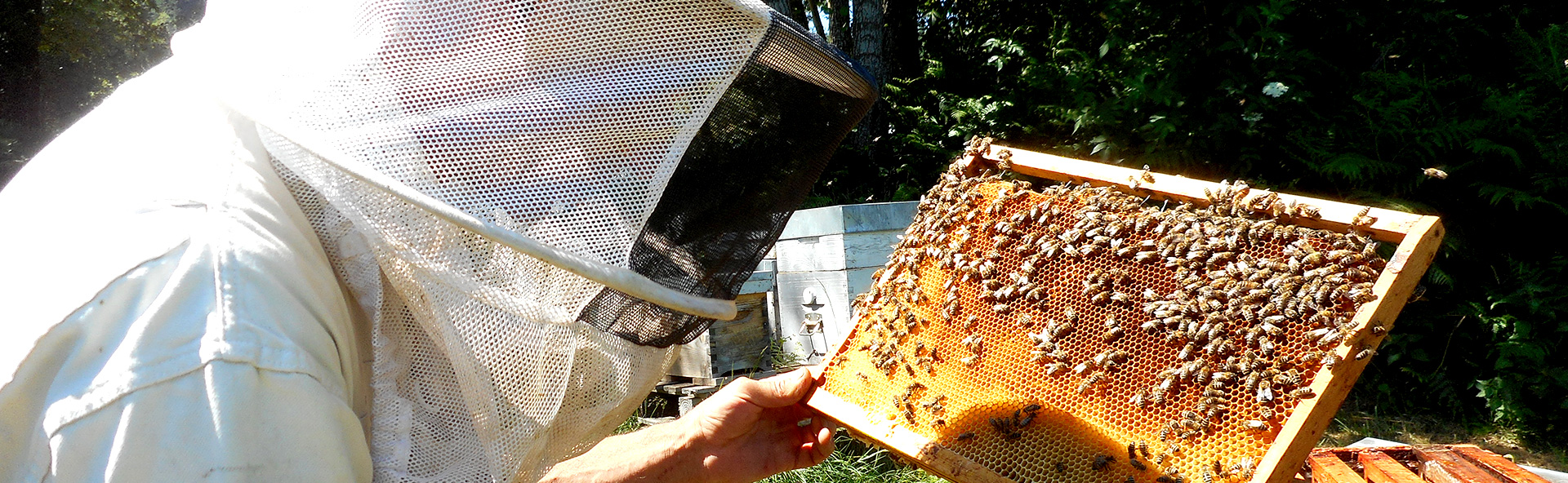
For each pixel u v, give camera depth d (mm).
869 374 1902
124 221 1049
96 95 17938
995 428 1672
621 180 1166
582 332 1318
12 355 961
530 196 1138
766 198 1384
